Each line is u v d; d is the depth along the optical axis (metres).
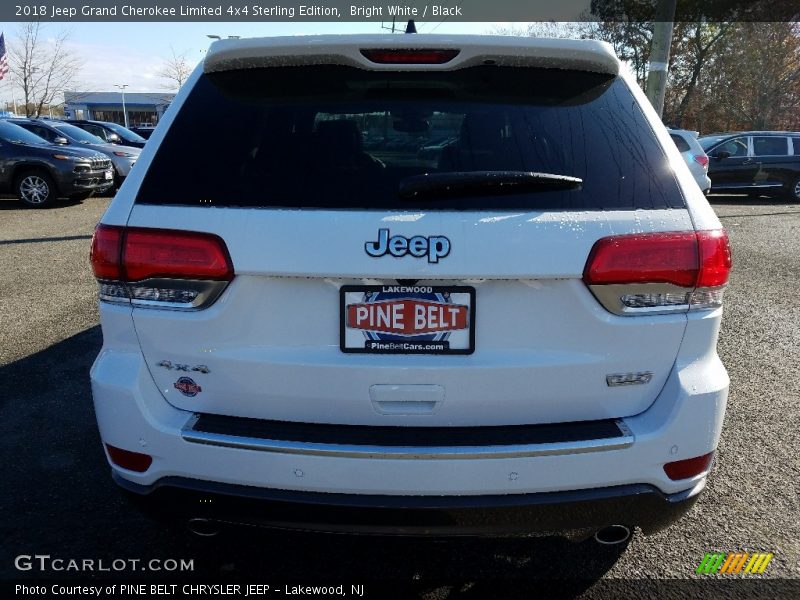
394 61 1.97
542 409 1.84
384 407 1.83
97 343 4.67
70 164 12.62
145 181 1.89
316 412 1.85
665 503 1.91
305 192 1.81
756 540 2.56
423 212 1.74
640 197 1.84
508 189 1.78
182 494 1.88
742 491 2.90
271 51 1.96
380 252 1.71
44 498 2.79
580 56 1.98
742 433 3.45
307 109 1.97
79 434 3.36
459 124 1.96
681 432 1.84
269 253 1.75
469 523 1.83
